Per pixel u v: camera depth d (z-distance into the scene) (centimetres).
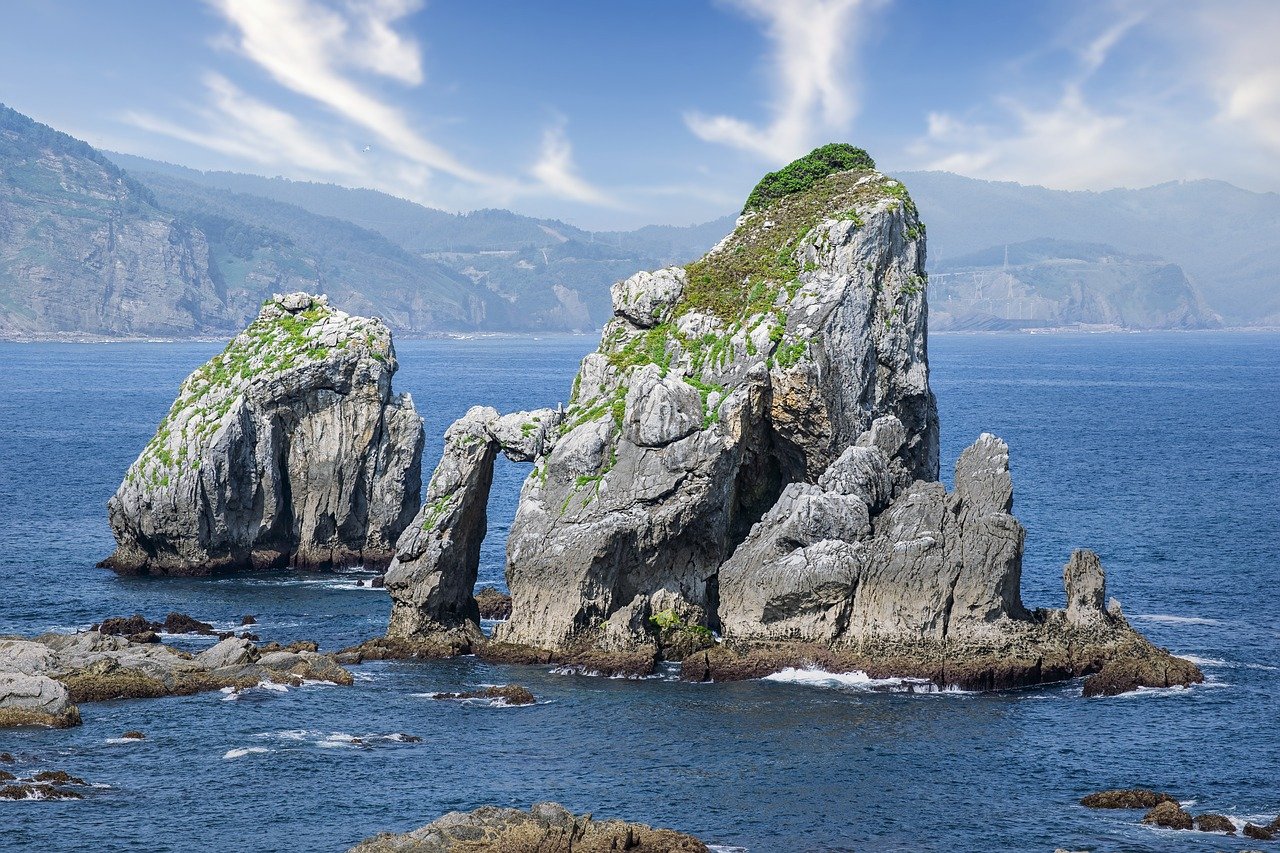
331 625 9112
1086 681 7394
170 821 5403
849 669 7681
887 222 9856
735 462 8650
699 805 5650
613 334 9944
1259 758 6278
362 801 5666
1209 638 8475
